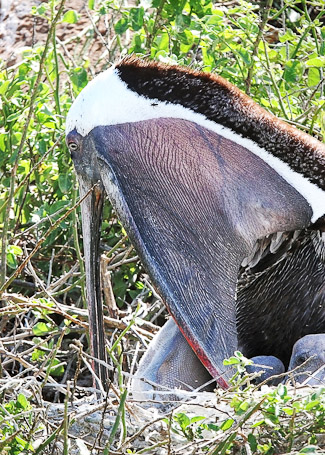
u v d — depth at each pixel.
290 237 6.77
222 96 6.46
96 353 6.87
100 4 9.11
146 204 6.48
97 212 6.82
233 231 6.43
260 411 5.69
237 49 8.41
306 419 5.56
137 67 6.52
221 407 5.84
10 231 8.05
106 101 6.52
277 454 5.59
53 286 7.73
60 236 8.36
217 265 6.45
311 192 6.46
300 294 6.98
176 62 7.93
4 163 8.23
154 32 8.41
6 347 7.79
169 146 6.45
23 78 8.30
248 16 8.39
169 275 6.43
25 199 8.08
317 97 8.90
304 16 9.18
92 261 6.92
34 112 8.14
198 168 6.44
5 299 7.18
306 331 7.07
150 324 7.49
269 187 6.43
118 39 8.77
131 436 5.66
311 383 6.39
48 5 8.51
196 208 6.45
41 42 10.20
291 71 8.45
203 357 6.37
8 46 10.27
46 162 8.13
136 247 6.48
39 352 6.79
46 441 5.52
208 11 8.41
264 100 8.38
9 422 5.70
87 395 6.99
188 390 6.71
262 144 6.45
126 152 6.48
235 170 6.43
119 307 8.20
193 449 5.49
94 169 6.66
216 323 6.42
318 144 6.54
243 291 7.00
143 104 6.47
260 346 7.21
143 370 6.69
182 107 6.45
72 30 10.29
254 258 6.84
